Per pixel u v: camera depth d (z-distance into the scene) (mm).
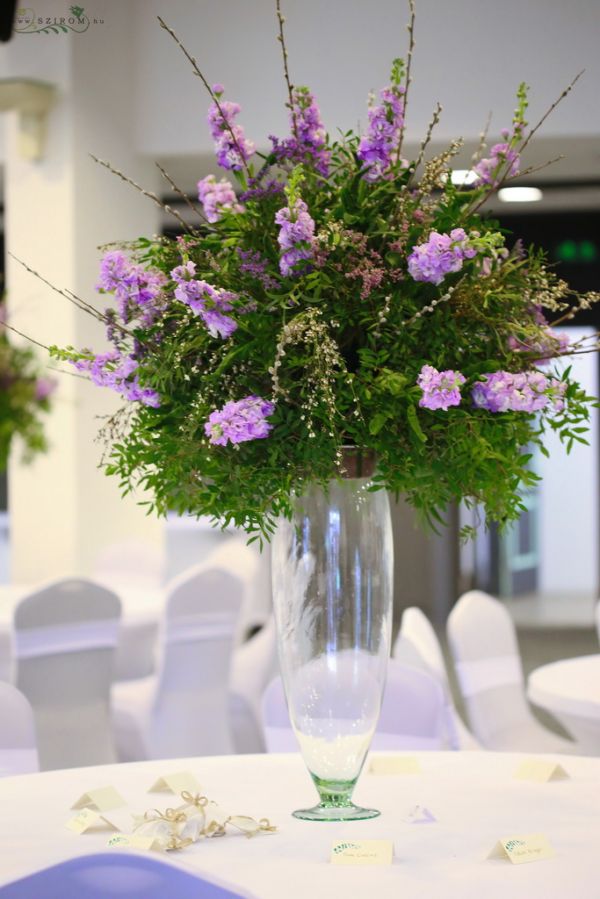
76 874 1611
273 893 1764
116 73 7109
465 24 6660
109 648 4547
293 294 2049
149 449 2131
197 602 4848
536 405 2037
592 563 13109
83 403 7004
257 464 2059
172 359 2072
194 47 7047
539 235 9680
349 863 1893
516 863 1887
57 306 6969
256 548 9148
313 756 2135
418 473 2066
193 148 7133
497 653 4535
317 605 2092
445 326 2094
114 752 4590
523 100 2242
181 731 4844
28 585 6918
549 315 9703
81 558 6988
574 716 3545
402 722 3057
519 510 2260
